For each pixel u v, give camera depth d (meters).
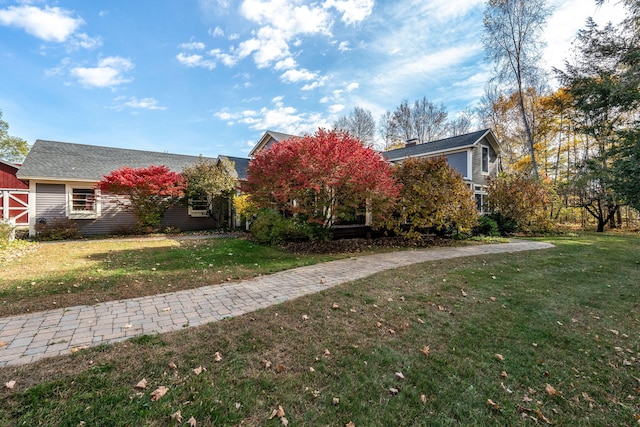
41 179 11.05
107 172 12.74
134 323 3.22
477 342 3.04
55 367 2.32
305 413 1.98
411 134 31.92
